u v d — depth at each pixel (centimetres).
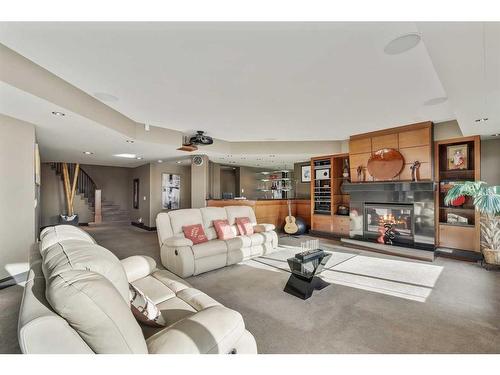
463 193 394
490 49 174
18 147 327
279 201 720
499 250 368
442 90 300
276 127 475
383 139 493
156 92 308
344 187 552
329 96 320
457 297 274
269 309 251
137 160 743
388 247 475
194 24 180
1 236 308
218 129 493
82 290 90
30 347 84
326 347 188
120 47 211
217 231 418
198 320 124
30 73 245
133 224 902
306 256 294
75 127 363
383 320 227
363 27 183
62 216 805
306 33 190
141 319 141
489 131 385
